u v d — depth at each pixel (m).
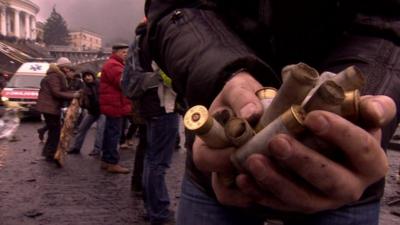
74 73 11.99
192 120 0.70
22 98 17.53
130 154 9.39
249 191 0.70
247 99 0.75
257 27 1.13
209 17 1.14
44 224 4.51
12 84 18.20
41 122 18.03
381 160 0.64
